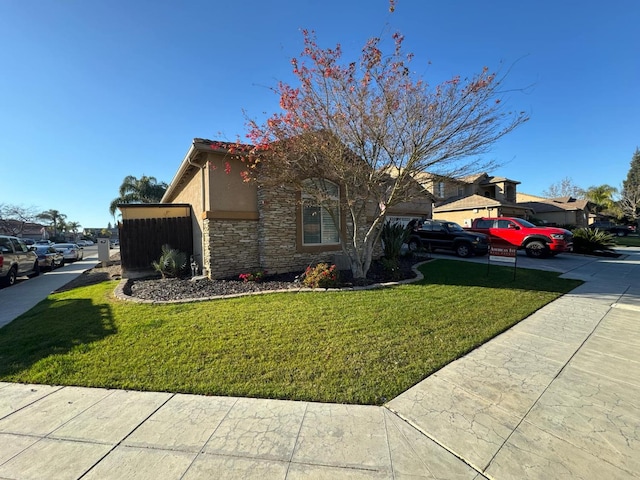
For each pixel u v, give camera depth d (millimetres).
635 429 2529
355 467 2156
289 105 6805
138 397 3082
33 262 13094
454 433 2496
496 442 2391
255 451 2318
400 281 8203
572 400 2951
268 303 6199
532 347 4172
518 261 12523
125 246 10266
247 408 2867
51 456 2295
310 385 3205
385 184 8062
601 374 3449
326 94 6816
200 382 3299
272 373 3453
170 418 2734
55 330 5016
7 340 4688
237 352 3975
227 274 8930
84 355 3996
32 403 3002
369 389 3125
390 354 3881
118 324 5160
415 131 6781
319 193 8102
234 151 8297
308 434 2500
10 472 2143
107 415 2791
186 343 4273
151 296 7188
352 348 4051
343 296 6660
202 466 2178
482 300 6348
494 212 26344
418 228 15930
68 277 12969
